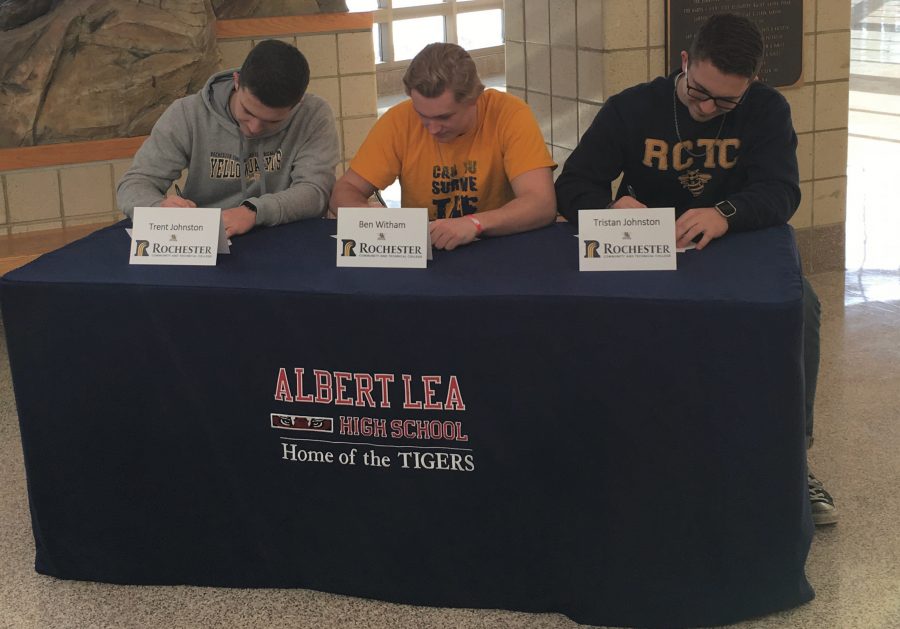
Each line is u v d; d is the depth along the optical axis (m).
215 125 2.56
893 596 2.10
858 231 4.90
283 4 4.32
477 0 11.14
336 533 2.16
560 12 3.68
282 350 2.06
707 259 2.06
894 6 11.85
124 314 2.10
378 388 2.04
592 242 2.03
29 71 3.76
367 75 4.49
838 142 4.05
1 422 3.14
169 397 2.14
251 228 2.39
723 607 2.02
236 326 2.06
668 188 2.44
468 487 2.07
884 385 3.16
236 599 2.22
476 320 1.95
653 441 1.94
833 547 2.29
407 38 10.76
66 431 2.20
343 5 4.41
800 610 2.07
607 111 2.45
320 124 2.63
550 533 2.06
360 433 2.08
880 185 5.83
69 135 3.87
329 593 2.23
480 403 2.00
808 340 2.24
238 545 2.22
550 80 3.81
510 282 2.00
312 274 2.09
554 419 1.98
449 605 2.16
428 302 1.96
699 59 2.16
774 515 1.94
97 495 2.23
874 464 2.67
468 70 2.23
